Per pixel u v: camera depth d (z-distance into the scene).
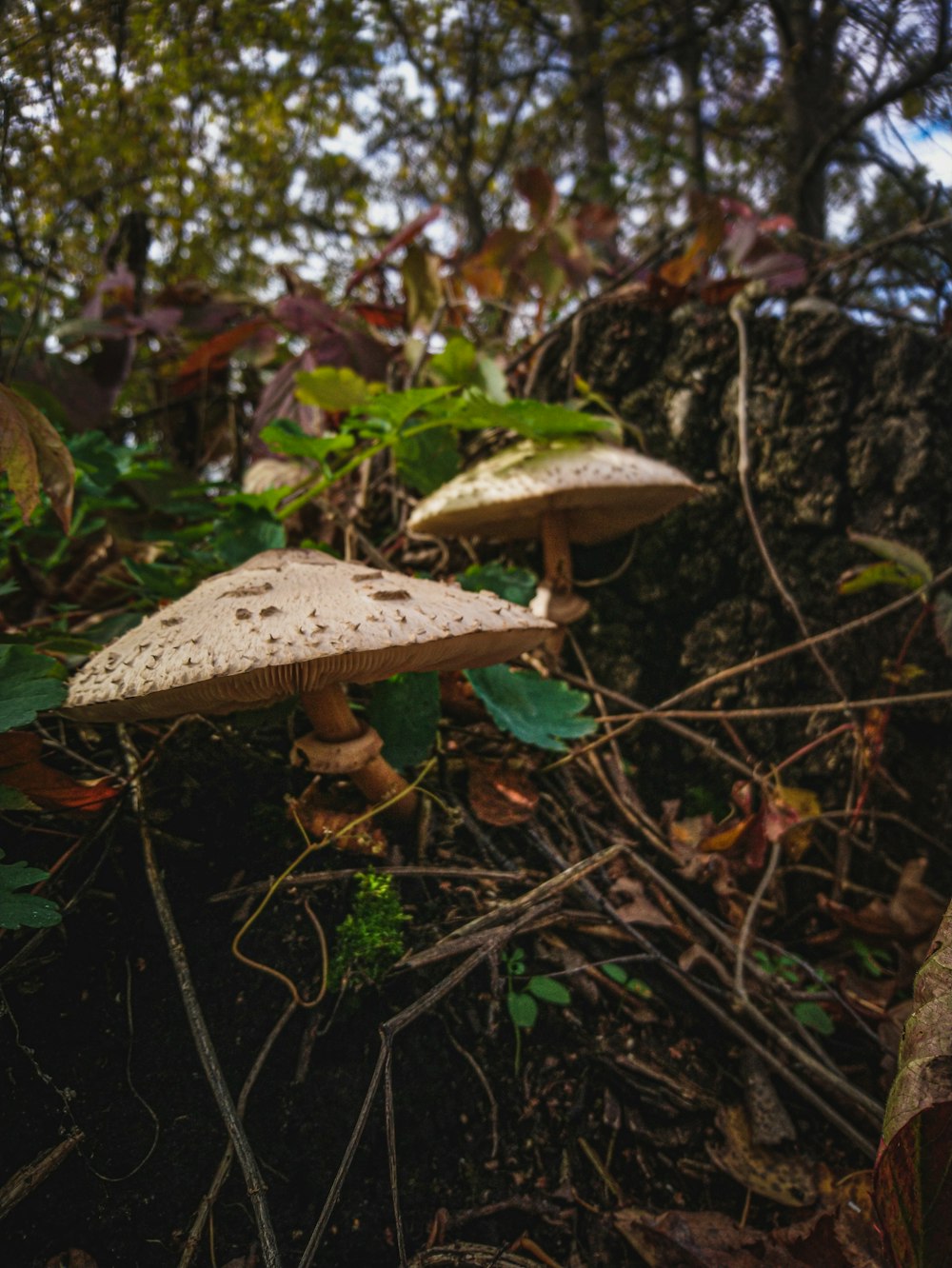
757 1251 0.22
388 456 0.40
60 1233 0.19
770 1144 0.24
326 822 0.25
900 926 0.29
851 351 0.34
